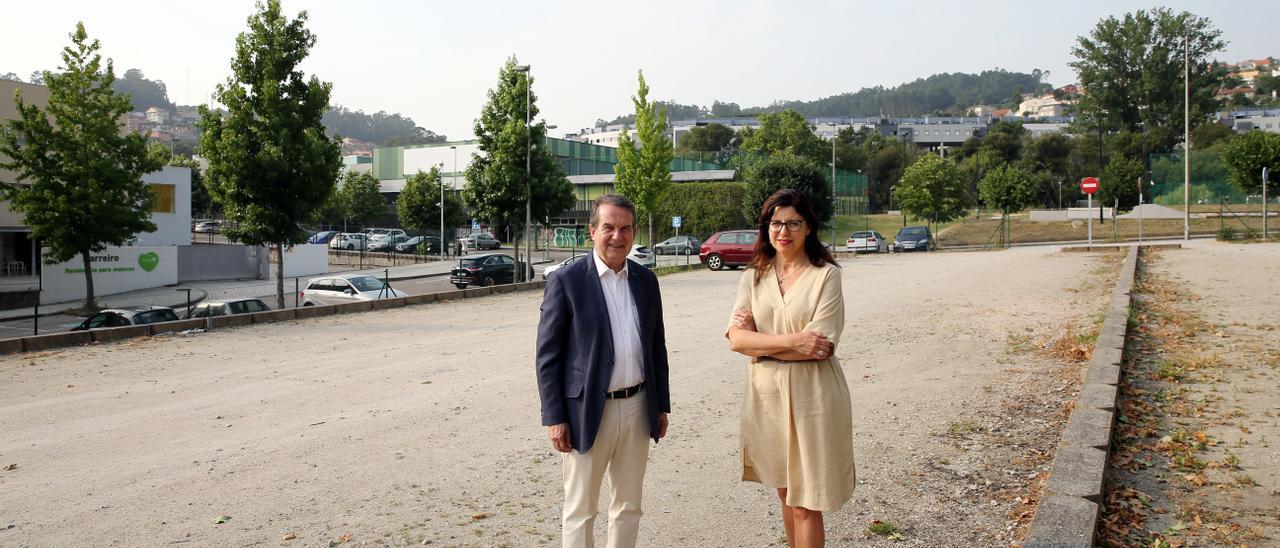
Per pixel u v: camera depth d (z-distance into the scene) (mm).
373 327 15656
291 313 17141
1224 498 4863
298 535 4812
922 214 54094
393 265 50562
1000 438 6398
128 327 14258
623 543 3754
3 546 4762
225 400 8969
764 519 4895
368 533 4820
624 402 3676
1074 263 23172
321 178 22875
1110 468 5461
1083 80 85938
